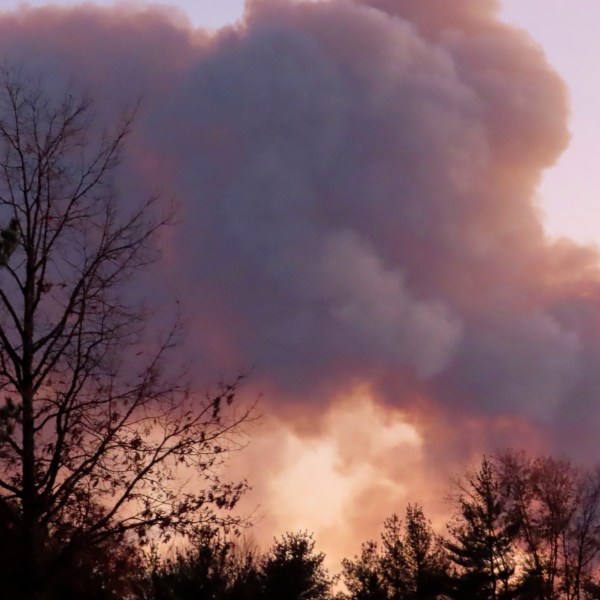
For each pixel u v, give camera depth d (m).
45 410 27.67
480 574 90.62
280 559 66.19
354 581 92.56
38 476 27.66
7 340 27.72
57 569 26.72
